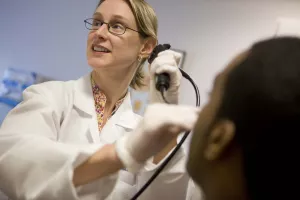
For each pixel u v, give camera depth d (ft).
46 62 7.92
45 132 2.60
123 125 3.26
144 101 6.42
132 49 3.20
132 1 3.19
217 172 1.27
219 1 6.37
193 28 6.51
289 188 1.14
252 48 1.33
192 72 6.38
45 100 2.86
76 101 3.11
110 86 3.30
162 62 2.43
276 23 5.67
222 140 1.22
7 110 7.17
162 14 6.77
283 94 1.12
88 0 7.63
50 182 2.02
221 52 6.24
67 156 2.05
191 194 2.88
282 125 1.11
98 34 3.04
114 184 2.28
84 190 2.25
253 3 6.11
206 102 1.46
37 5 8.14
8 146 2.29
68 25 7.77
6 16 8.42
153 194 2.89
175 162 2.82
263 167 1.15
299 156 1.11
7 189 2.20
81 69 7.57
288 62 1.17
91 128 3.01
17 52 8.23
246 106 1.17
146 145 1.78
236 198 1.23
